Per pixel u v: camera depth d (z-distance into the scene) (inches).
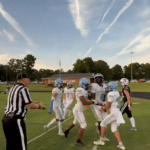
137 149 158.1
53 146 166.4
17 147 107.7
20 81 118.3
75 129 227.9
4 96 761.6
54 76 2385.6
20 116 109.3
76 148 160.4
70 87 271.3
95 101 169.9
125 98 212.8
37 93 940.0
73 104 486.9
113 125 160.9
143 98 634.8
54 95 193.9
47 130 223.5
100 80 177.5
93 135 201.2
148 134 203.3
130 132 211.9
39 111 371.9
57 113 200.5
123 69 4795.8
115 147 162.2
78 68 3034.0
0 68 3479.3
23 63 3745.1
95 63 3604.8
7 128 108.4
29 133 210.5
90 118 299.3
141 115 320.2
